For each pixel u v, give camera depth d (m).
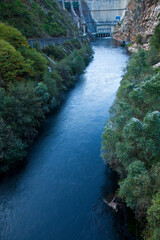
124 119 17.67
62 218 16.16
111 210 16.16
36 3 86.19
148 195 11.55
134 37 112.44
